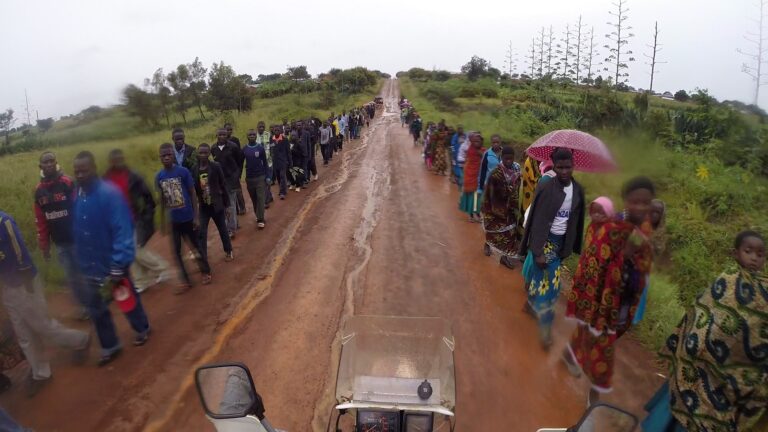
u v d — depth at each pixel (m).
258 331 5.49
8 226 4.15
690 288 6.71
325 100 57.00
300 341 5.28
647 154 8.12
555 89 36.16
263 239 8.97
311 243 8.70
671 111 17.28
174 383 4.53
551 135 5.96
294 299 6.34
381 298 6.40
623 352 5.14
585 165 6.05
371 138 30.08
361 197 12.65
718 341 2.93
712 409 2.99
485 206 7.58
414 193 13.27
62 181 5.23
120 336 5.39
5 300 4.26
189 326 5.61
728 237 7.91
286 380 4.57
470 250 8.48
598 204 4.00
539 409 4.22
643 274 3.83
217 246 8.55
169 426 3.97
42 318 4.47
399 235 9.27
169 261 7.62
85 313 5.62
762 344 2.81
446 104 44.41
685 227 8.16
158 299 6.35
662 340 5.17
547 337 5.27
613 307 3.83
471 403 4.29
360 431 2.84
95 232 4.65
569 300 4.31
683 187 9.70
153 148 7.98
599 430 2.26
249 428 2.49
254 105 44.12
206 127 23.39
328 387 4.46
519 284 6.98
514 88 51.03
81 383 4.53
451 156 14.62
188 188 6.45
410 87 90.69
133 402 4.26
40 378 4.50
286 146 12.51
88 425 3.97
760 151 11.40
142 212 6.34
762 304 2.82
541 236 4.98
